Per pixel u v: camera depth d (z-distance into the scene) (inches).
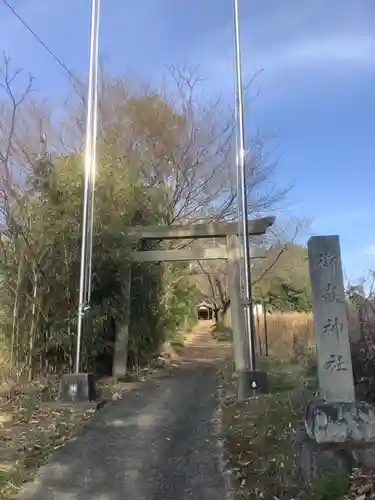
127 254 445.1
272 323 647.1
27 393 334.0
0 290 378.6
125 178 501.7
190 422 287.9
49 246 381.1
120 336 461.1
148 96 746.2
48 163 400.8
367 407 185.6
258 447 225.5
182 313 911.0
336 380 197.9
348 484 168.6
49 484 191.0
